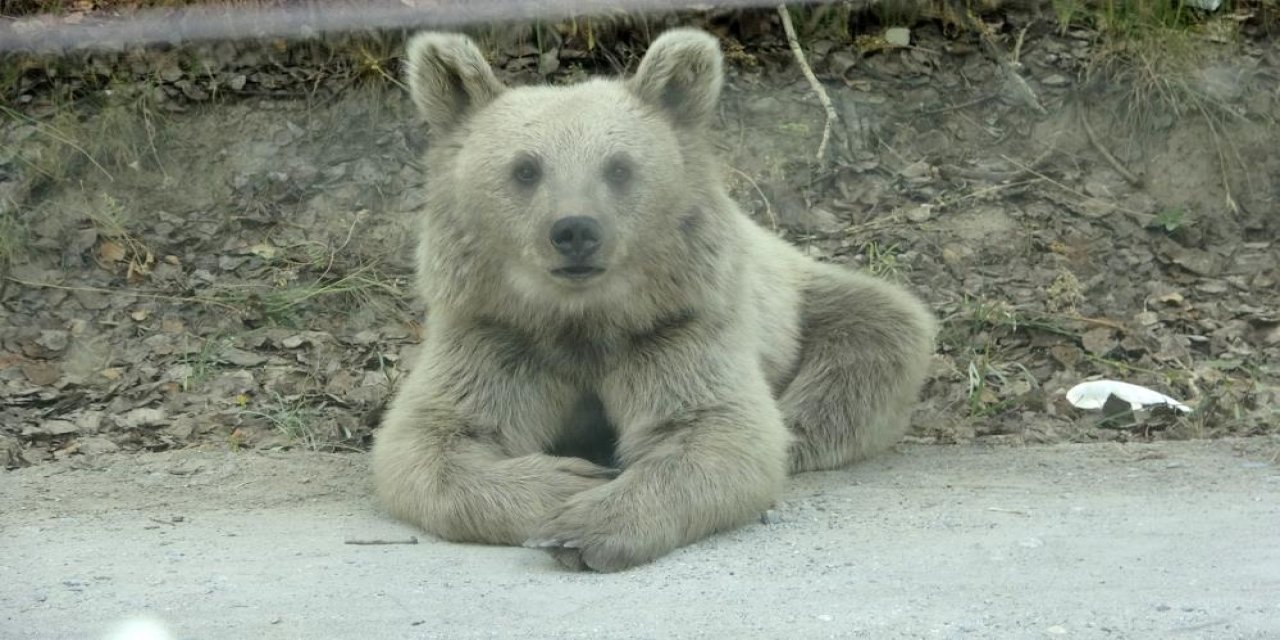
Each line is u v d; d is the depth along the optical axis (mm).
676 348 9977
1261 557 8195
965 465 11398
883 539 8961
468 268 10039
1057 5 18141
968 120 17688
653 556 8711
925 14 18359
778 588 7926
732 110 17484
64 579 8328
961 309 14898
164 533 9547
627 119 9875
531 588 8070
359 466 11578
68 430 12539
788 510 9891
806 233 16297
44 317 14734
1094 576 7930
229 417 12883
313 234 16094
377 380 13617
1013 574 8016
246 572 8453
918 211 16500
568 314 9953
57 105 16938
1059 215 16531
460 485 9320
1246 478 10508
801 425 11414
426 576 8352
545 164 9602
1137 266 15836
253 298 14969
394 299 15234
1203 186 17031
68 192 16281
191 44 17297
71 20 17234
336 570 8492
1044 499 10008
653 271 9906
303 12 17328
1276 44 18359
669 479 9047
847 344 11914
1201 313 14945
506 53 17609
